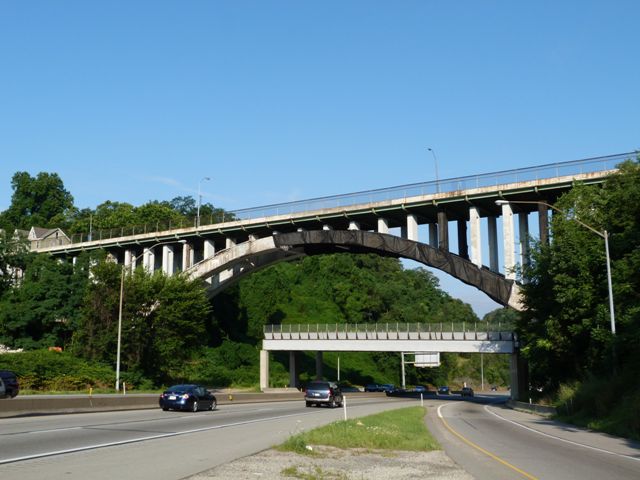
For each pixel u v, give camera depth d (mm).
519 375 59344
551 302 43219
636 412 24438
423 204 51188
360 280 123625
